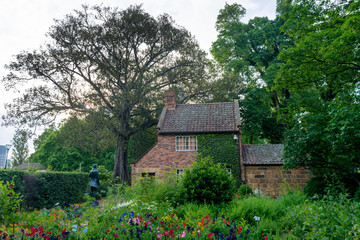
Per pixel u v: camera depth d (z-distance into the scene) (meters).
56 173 13.95
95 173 14.83
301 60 15.36
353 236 4.34
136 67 29.67
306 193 11.66
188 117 23.91
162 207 9.43
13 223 6.54
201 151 21.22
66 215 7.40
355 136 9.95
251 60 36.88
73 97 29.06
